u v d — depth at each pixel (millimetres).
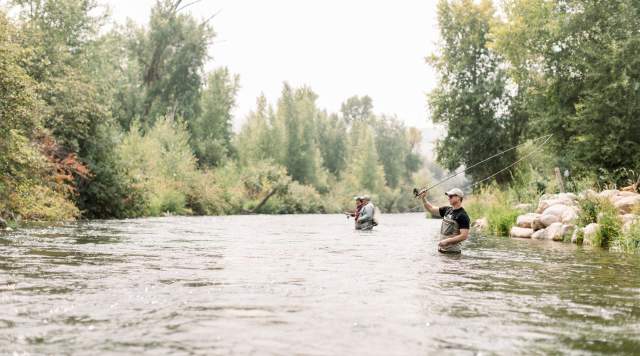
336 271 6422
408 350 3043
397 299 4602
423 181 96750
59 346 3037
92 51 31625
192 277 5773
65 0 28672
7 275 5719
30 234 12188
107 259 7402
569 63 23281
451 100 34375
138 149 35469
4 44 15461
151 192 30781
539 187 22266
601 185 20578
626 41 20672
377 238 13031
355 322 3717
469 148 33875
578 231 12727
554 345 3178
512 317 3928
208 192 39938
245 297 4625
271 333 3385
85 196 24375
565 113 23875
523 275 6301
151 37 54094
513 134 33500
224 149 58188
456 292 5000
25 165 16859
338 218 33688
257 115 68250
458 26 35062
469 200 26938
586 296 4855
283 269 6570
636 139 21047
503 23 29219
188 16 55062
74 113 22875
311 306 4258
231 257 7965
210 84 61625
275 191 51219
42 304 4207
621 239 10719
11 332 3346
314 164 72500
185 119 56250
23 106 16031
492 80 33562
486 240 13242
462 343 3203
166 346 3061
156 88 54438
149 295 4656
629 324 3727
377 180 84438
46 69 22812
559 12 24484
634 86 20609
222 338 3248
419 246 10461
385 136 101438
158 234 13375
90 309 4055
